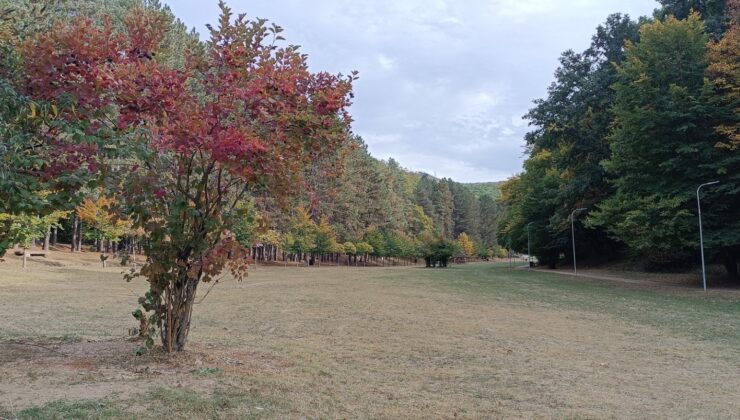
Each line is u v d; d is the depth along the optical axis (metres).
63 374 4.84
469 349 7.96
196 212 5.28
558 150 36.12
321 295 16.73
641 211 20.45
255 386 4.88
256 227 5.98
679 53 21.06
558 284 24.09
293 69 5.56
